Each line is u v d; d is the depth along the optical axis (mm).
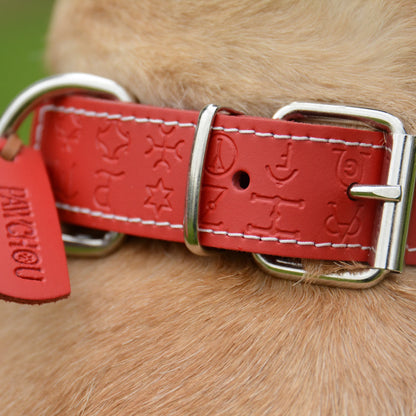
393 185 327
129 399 333
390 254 328
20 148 365
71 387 342
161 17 353
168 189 342
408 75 335
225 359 332
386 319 332
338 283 336
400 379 322
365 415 318
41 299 332
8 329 366
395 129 327
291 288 340
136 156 345
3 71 1012
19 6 1346
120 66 359
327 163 331
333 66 339
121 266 357
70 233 371
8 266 334
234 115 336
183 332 338
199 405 328
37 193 352
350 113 330
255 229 333
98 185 352
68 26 379
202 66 347
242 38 345
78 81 354
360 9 337
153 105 355
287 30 342
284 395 324
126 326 344
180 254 354
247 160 332
